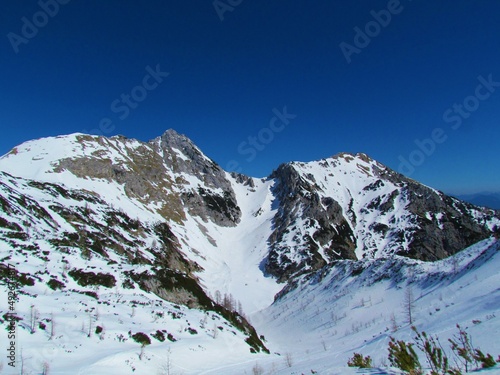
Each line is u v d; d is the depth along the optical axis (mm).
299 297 181875
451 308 56062
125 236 182875
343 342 97500
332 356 63844
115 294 89188
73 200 188500
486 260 93812
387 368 15375
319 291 173500
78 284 86375
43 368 44781
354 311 129000
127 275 103688
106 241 148000
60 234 122688
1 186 132125
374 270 153625
